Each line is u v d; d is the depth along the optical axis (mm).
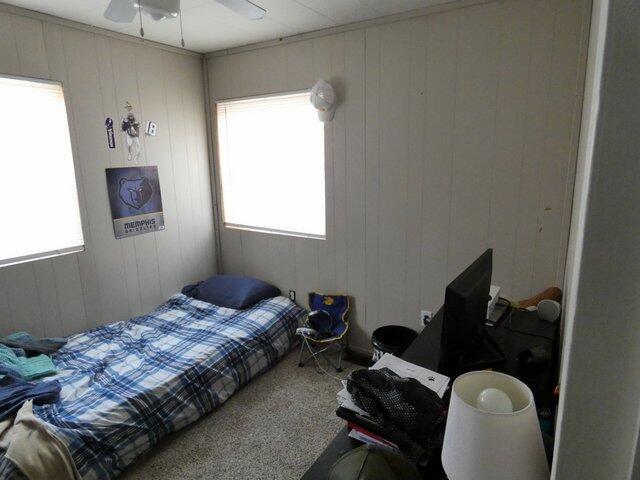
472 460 792
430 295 2842
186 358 2576
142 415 2160
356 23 2752
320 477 1087
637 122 388
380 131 2820
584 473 477
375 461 932
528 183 2377
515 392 914
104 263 3016
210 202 3840
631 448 440
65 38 2641
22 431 1794
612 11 382
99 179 2930
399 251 2910
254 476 2074
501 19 2295
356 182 2998
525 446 779
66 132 2719
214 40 3158
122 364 2502
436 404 1164
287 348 3236
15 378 2119
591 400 453
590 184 415
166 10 1795
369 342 3207
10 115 2449
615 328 428
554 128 2256
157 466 2143
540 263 2418
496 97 2387
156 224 3359
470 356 1629
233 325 3049
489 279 1701
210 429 2424
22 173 2537
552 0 2146
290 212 3414
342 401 1242
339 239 3176
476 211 2566
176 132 3449
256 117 3422
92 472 1907
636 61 380
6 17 2359
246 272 3816
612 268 419
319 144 3141
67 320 2820
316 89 2914
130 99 3072
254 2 2404
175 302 3469
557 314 2014
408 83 2652
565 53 2162
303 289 3480
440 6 2443
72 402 2104
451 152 2586
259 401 2684
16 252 2551
